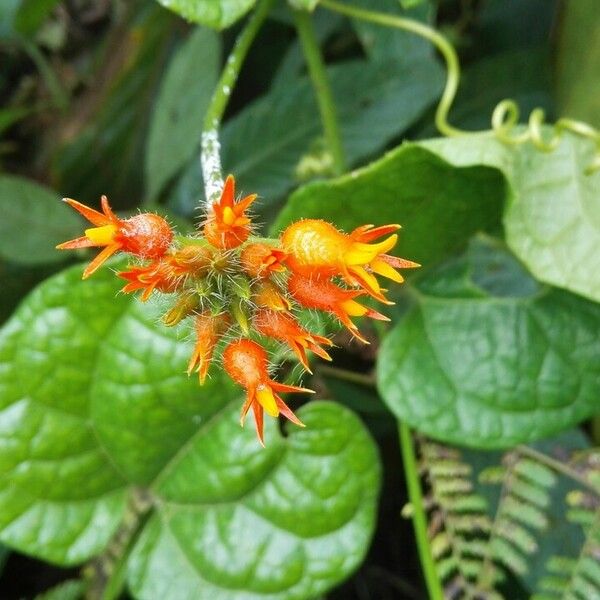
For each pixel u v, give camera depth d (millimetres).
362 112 301
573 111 281
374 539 338
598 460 268
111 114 342
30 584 335
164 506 270
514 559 257
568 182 246
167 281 191
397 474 330
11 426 256
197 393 258
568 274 238
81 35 372
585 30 277
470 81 314
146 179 344
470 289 264
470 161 233
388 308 271
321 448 260
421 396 260
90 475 264
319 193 240
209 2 243
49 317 252
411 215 248
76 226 312
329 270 183
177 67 312
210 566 262
